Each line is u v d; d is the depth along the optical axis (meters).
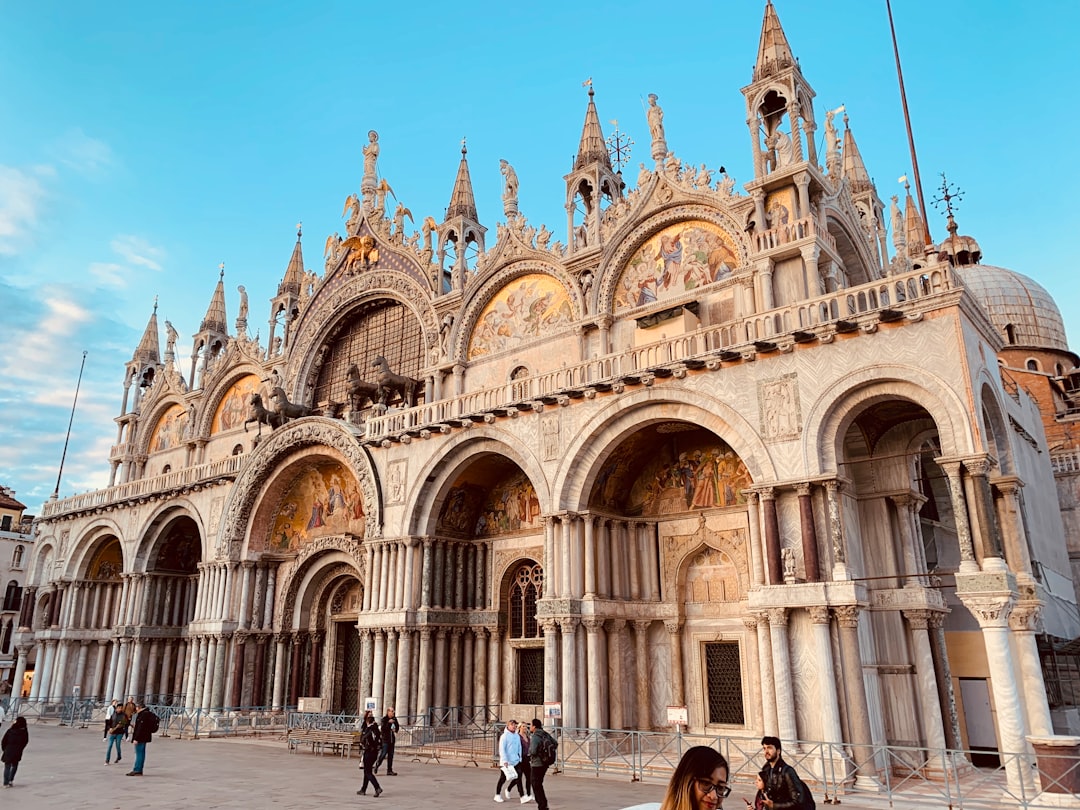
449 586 31.27
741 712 24.66
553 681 25.00
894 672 21.64
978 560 18.27
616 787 19.80
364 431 35.03
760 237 25.48
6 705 47.94
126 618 43.47
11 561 76.62
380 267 40.12
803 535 20.97
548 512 26.27
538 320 32.91
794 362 22.02
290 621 37.59
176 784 20.38
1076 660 31.59
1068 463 42.00
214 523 39.72
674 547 26.86
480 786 20.09
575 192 32.62
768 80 26.48
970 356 19.69
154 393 52.50
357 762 25.36
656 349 25.52
